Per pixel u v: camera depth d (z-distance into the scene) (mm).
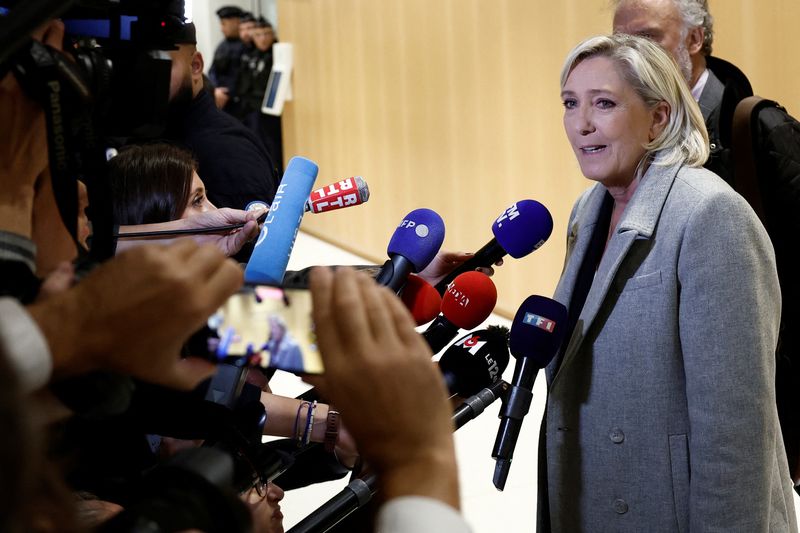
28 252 791
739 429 1539
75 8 956
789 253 2486
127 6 974
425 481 620
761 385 1552
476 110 5492
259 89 7914
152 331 623
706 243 1565
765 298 1595
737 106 2533
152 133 1026
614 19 2719
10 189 799
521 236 1792
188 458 646
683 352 1591
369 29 6586
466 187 5688
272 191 2961
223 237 1671
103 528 613
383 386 630
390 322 651
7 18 611
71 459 858
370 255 7012
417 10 5945
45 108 810
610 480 1685
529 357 1637
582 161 1754
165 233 1650
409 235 1551
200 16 9125
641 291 1635
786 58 3572
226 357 802
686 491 1625
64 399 659
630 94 1688
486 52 5320
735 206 1580
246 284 819
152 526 596
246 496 1235
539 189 5055
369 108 6723
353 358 633
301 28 7672
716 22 3826
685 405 1629
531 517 3352
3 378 416
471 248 5715
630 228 1638
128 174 1858
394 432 632
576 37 4629
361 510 1396
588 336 1697
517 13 5023
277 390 4508
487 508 3414
